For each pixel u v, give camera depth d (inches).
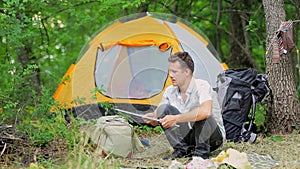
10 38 347.6
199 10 500.1
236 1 446.9
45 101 308.5
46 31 442.0
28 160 250.7
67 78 334.0
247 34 444.1
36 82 414.9
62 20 473.4
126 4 392.5
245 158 229.5
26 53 447.8
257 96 299.6
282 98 308.7
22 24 347.3
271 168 233.1
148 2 459.2
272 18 308.2
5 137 257.3
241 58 481.4
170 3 465.7
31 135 277.0
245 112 291.3
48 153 259.0
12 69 345.4
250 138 285.3
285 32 293.3
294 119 308.7
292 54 402.9
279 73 308.5
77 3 449.4
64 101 329.1
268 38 311.4
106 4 410.6
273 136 299.3
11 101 328.2
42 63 495.2
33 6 396.8
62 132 275.0
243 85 292.8
